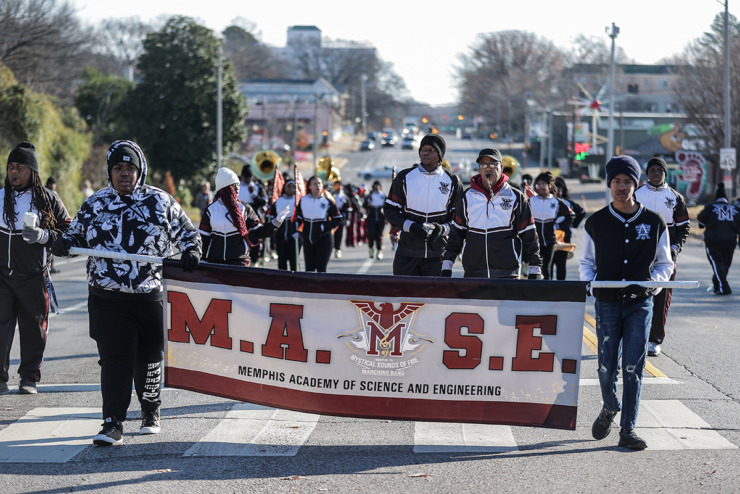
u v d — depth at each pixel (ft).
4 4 133.90
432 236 25.44
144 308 20.45
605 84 360.28
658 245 20.33
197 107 166.81
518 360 20.06
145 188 20.62
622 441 19.86
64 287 54.60
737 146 151.33
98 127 201.67
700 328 36.86
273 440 20.80
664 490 17.10
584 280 20.63
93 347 33.83
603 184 244.22
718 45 159.02
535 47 438.40
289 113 386.93
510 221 25.58
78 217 20.47
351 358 20.39
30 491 17.22
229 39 489.26
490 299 19.98
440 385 20.21
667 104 368.27
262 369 20.80
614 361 20.07
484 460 19.13
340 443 20.61
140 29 370.32
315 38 533.14
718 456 19.20
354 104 516.32
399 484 17.57
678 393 25.17
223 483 17.66
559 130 312.50
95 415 22.99
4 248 24.98
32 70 146.72
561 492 17.04
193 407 24.22
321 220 44.21
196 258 20.52
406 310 20.17
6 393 25.70
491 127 443.32
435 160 25.73
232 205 30.91
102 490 17.26
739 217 48.06
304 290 20.42
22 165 24.82
